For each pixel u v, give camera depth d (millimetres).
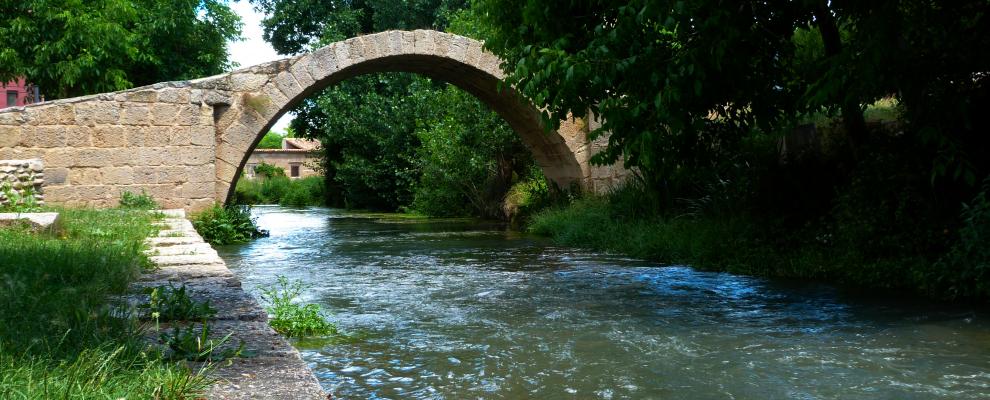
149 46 19734
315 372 4230
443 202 21625
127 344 2488
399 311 6203
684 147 8414
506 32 8828
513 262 9836
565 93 7410
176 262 5695
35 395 1901
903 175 7426
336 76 14250
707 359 4477
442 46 14391
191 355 2535
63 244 5523
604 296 6902
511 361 4477
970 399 3615
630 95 7352
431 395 3781
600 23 7625
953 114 6559
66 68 15961
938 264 6566
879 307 6102
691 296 6844
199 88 12836
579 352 4699
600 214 12586
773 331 5254
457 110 18844
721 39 6656
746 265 8312
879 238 7488
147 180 12516
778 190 9547
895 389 3795
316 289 7488
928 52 6562
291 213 26406
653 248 10047
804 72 7641
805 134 10180
